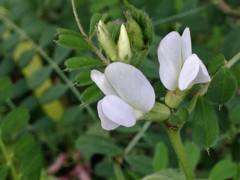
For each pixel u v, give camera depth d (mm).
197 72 112
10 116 195
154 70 186
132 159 205
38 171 197
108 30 119
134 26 118
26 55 256
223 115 180
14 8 268
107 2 224
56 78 261
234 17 238
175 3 232
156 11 230
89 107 237
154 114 119
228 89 129
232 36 173
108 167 219
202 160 219
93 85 128
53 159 259
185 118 121
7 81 212
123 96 115
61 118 243
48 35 253
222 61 132
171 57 116
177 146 124
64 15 263
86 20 235
